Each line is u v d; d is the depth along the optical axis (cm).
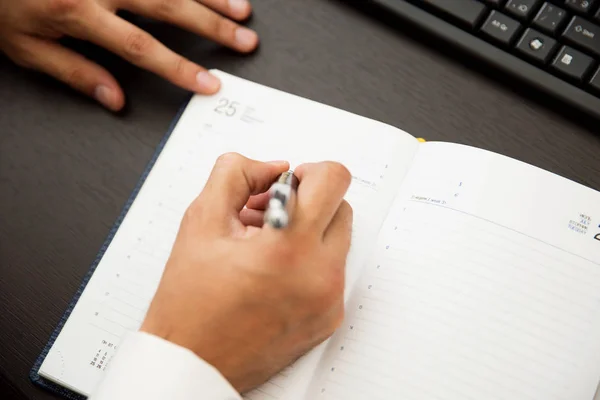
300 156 51
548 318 44
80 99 58
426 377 43
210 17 57
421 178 49
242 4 58
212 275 41
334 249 44
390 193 49
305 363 45
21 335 50
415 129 53
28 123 57
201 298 41
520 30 51
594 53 50
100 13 56
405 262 46
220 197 44
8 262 52
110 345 47
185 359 39
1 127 57
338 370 44
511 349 43
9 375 48
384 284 46
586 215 46
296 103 53
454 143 50
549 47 50
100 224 53
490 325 43
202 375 39
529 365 43
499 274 45
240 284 41
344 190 44
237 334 41
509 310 44
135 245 50
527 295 44
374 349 44
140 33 56
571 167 51
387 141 50
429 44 55
